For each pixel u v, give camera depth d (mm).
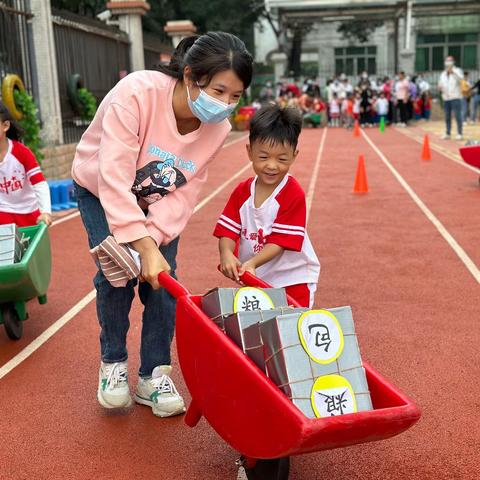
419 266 6160
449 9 35781
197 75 2768
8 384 3830
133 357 4117
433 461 2928
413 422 2303
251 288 2750
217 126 3158
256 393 2287
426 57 41844
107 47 15188
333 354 2373
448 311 4922
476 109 24625
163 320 3330
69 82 12516
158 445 3105
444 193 10195
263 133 3137
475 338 4383
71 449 3092
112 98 2961
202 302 2781
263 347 2391
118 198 2852
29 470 2928
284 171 3229
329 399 2322
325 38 42438
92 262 6562
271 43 41594
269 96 32031
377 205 9328
